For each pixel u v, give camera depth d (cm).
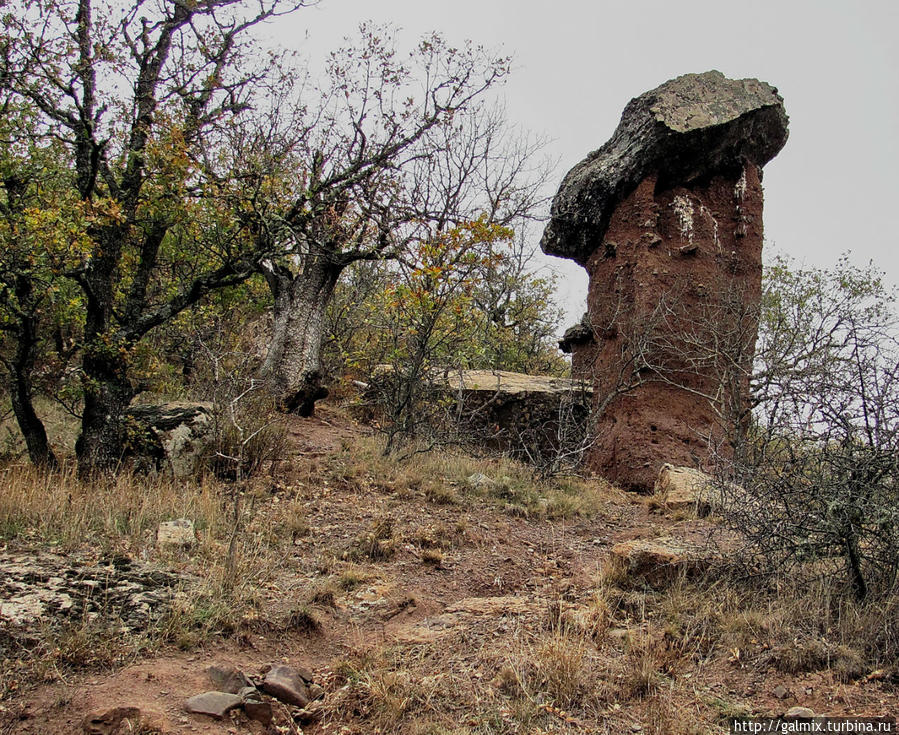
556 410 1228
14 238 755
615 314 1171
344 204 1223
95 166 820
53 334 1084
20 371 814
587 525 806
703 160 1146
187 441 832
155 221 897
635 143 1159
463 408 1207
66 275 812
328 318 1684
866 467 470
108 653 411
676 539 622
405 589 573
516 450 1149
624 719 372
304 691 404
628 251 1163
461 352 1305
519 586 600
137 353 858
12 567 495
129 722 351
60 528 595
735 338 1082
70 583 482
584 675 408
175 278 1290
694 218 1155
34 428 820
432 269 1002
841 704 370
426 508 792
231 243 964
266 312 1539
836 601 462
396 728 371
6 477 718
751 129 1146
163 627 448
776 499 525
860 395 500
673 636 454
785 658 413
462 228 1009
